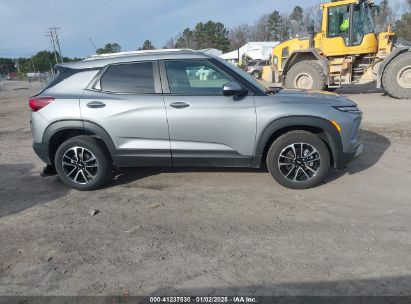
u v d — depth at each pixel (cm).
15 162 677
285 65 1424
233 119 457
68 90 491
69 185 514
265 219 402
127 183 534
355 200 438
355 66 1348
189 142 472
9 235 393
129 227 400
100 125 477
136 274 314
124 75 484
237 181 517
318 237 359
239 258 330
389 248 333
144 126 472
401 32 4350
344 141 455
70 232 394
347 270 304
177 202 459
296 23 1577
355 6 1262
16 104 1953
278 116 449
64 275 317
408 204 421
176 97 467
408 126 804
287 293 280
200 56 471
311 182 470
